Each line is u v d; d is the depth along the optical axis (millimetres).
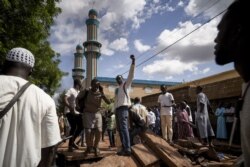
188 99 16750
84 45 55438
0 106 1896
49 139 2004
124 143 6145
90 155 6418
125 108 6309
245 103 1200
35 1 7750
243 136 1207
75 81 7355
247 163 1229
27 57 2174
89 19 55906
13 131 1876
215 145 9695
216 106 14836
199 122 7797
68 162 6250
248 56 1233
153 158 5969
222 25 1333
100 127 6617
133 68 6332
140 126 7426
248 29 1226
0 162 1802
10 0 7199
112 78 43125
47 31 9273
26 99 1964
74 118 7000
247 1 1232
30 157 1856
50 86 16156
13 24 7629
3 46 7340
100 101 6621
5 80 1999
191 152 6738
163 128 8859
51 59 15195
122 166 5621
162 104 8945
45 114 2016
